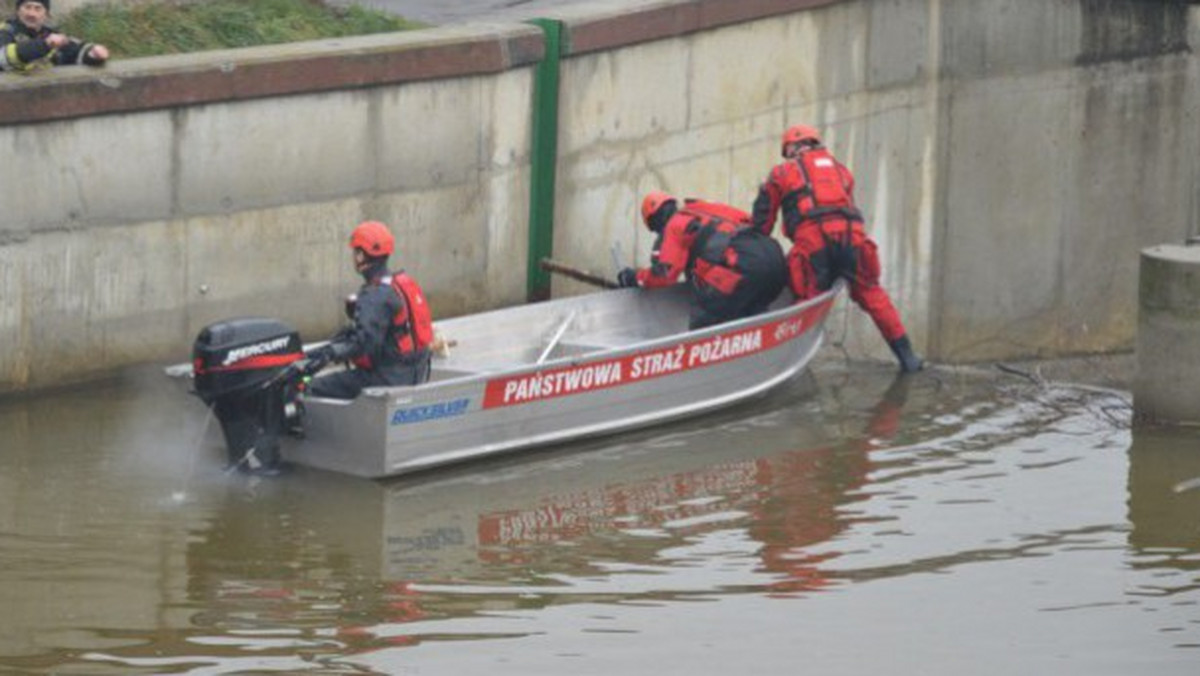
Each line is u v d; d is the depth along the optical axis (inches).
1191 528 968.9
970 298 1779.0
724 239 1224.8
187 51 1275.8
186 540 912.9
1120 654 802.8
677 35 1454.2
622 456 1079.0
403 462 1017.5
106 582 853.2
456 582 868.0
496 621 821.2
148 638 790.5
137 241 1179.3
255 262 1236.5
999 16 1728.6
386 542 920.3
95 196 1157.1
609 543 927.0
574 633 808.9
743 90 1524.4
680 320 1296.8
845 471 1057.5
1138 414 1190.9
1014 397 1253.7
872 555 917.8
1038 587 879.7
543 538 932.6
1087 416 1200.8
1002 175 1766.7
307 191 1251.8
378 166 1283.2
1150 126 1846.7
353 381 1055.0
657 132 1460.4
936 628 826.2
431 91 1300.4
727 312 1222.3
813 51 1581.0
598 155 1418.6
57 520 933.8
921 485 1032.8
